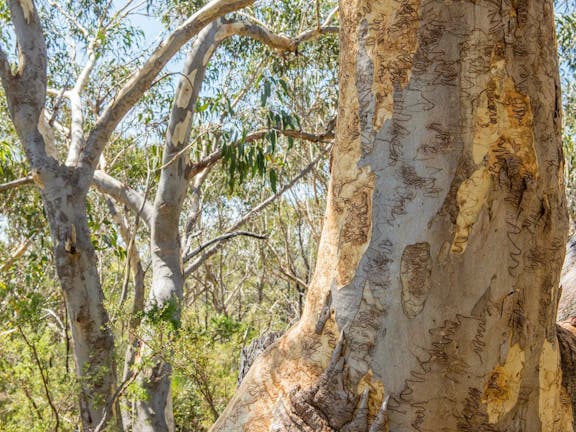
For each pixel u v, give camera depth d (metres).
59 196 5.10
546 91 1.96
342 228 2.05
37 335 4.47
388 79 1.97
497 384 1.90
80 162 5.23
